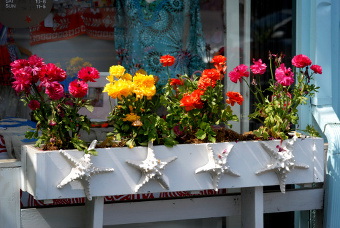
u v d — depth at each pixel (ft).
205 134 10.96
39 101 10.53
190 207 11.94
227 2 14.43
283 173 11.27
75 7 14.06
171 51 14.24
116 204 11.50
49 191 10.18
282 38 14.26
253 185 11.26
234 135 11.41
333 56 13.66
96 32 14.14
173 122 11.18
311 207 12.43
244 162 11.18
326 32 13.41
